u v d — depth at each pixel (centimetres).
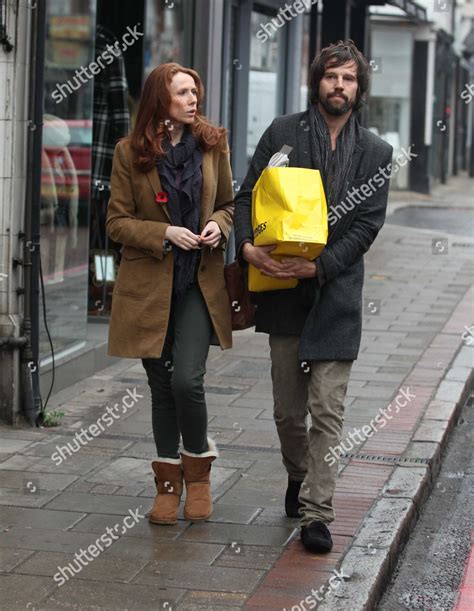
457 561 670
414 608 599
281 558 614
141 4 1216
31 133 860
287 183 600
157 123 634
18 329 866
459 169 4988
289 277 611
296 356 641
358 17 2283
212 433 860
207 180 646
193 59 1338
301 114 642
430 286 1617
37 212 866
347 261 621
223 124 1502
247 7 1584
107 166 1191
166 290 635
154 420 662
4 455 793
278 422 655
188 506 671
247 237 628
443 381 1044
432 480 806
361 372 1073
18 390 868
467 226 2597
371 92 3606
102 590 571
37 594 565
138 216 646
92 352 1038
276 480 751
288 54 1761
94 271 1201
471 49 4709
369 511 691
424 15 2597
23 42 846
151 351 633
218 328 639
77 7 984
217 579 586
